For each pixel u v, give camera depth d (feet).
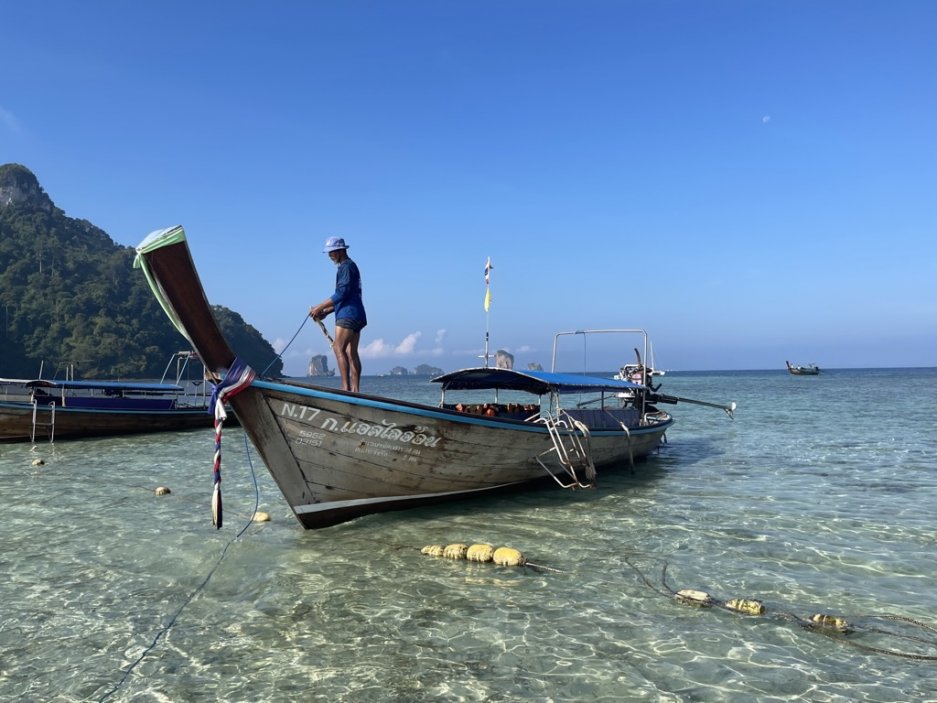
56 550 26.27
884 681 15.31
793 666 16.02
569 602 20.20
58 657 16.66
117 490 39.86
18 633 18.15
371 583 21.93
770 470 46.91
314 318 30.89
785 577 22.77
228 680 15.38
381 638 17.60
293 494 27.48
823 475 44.55
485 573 22.99
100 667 16.10
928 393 167.22
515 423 32.19
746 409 112.27
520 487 36.50
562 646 17.07
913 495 37.37
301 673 15.69
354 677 15.47
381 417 27.55
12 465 51.60
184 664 16.21
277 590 21.34
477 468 32.35
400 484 30.19
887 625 18.57
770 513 32.65
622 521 30.89
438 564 24.02
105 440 70.90
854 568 23.80
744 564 24.23
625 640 17.44
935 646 17.19
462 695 14.62
